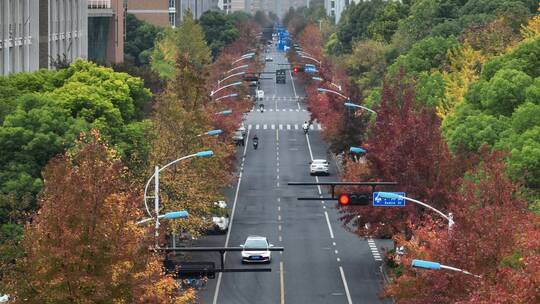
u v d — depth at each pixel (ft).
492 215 367.25
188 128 599.57
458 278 365.40
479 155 518.37
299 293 523.70
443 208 508.94
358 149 628.69
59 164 339.36
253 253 576.20
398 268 513.04
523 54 641.81
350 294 521.65
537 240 335.88
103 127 581.94
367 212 538.06
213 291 528.22
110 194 332.80
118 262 325.83
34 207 477.36
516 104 599.98
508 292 324.39
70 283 319.68
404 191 517.14
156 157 564.71
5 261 353.51
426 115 545.85
